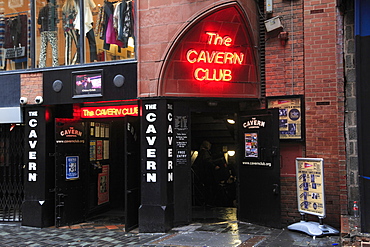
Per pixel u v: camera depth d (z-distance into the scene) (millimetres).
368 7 5305
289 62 7773
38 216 8352
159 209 7426
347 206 6656
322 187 6797
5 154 9156
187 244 6504
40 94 8562
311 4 7566
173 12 7496
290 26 7773
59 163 8328
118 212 9906
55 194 8281
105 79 8023
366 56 5273
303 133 7555
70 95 8289
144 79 7637
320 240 6512
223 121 10484
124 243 6859
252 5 7957
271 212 7449
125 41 8047
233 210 9250
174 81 7586
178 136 7785
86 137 9016
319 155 7430
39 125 8562
